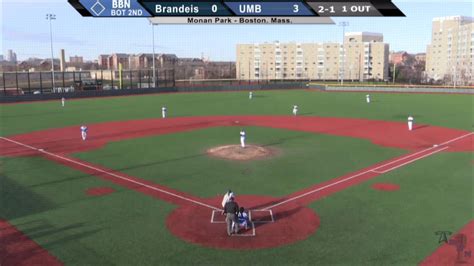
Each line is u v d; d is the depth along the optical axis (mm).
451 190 17359
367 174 19938
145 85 87688
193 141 28672
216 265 11055
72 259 11414
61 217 14500
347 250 11883
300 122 38219
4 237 12844
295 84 90312
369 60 151625
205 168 21172
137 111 47875
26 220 14234
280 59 158375
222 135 31172
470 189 17469
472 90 71625
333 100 61406
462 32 142500
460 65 143875
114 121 39438
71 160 23047
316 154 24406
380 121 38500
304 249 11961
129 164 22047
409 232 13086
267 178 19312
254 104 55625
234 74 169500
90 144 27766
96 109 50312
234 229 13023
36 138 30125
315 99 63344
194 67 175875
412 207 15344
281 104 55406
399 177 19359
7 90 69875
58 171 20703
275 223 13875
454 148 25938
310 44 154750
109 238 12750
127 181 18891
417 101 58531
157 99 64562
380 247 12062
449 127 34375
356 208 15266
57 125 36781
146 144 27672
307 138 29766
